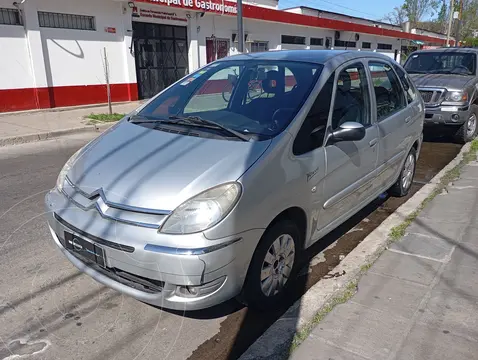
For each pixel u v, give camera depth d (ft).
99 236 8.33
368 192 13.55
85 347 8.59
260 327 9.39
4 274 11.18
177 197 8.09
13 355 8.31
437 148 27.04
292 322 9.20
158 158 9.22
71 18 42.83
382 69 14.55
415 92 17.21
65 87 43.39
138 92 51.31
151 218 8.05
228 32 61.31
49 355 8.34
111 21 46.09
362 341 8.47
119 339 8.85
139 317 9.56
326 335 8.68
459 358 7.98
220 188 8.22
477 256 11.87
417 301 9.77
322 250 13.06
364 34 99.81
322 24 78.33
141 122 11.51
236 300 10.32
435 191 17.51
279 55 12.78
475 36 184.75
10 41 38.60
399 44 121.70
